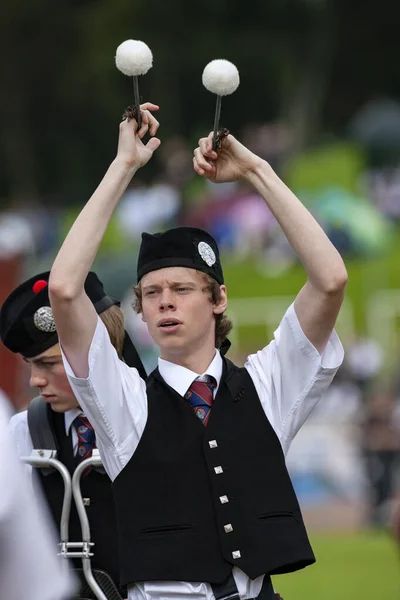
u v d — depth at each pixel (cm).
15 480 561
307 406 895
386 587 2006
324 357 895
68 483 956
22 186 9169
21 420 1013
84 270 852
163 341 888
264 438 883
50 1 9388
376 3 9812
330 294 870
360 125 6253
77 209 7119
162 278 887
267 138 6644
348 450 3516
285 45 9712
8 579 559
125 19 9531
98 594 944
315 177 6406
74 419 989
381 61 9981
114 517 964
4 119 9269
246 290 5019
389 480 3153
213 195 5666
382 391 3688
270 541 855
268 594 870
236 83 874
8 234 5697
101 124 9419
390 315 4678
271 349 909
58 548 970
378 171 6025
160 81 9438
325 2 9750
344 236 4938
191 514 857
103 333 864
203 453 868
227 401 888
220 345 934
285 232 885
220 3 9669
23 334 975
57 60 9419
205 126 9562
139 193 5819
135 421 873
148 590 850
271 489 870
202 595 846
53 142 9369
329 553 2408
